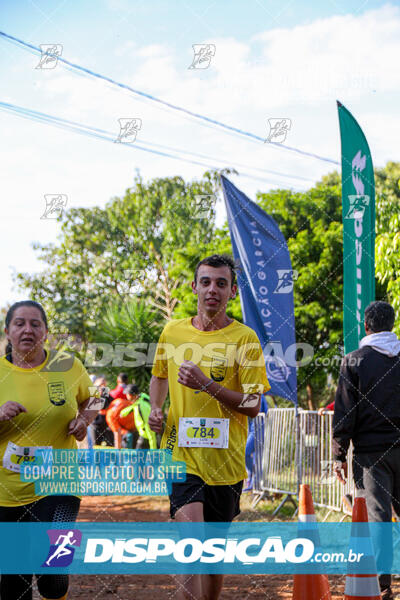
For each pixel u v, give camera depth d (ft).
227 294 11.60
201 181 65.16
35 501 10.87
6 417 10.47
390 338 13.52
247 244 25.35
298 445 24.47
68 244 80.38
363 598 11.85
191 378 10.84
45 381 11.24
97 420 35.70
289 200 59.88
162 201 73.61
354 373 13.34
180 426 11.23
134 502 27.76
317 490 23.61
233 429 11.34
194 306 57.36
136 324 45.60
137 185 76.23
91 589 14.80
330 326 56.75
